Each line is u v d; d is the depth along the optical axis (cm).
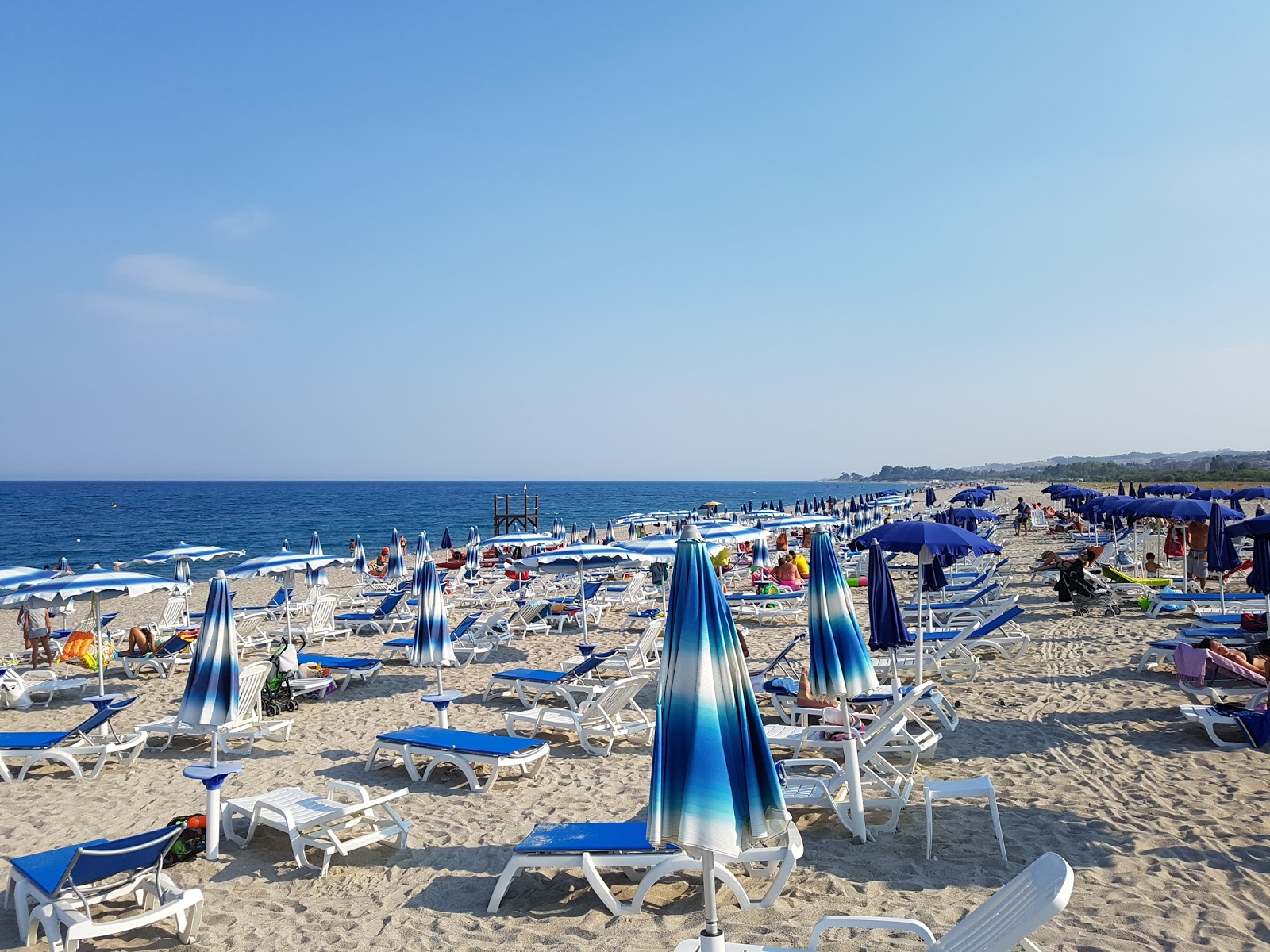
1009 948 289
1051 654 1074
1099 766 652
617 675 1086
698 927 429
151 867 473
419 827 591
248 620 1441
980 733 756
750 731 308
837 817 570
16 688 1034
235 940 440
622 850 455
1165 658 997
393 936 436
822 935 412
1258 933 395
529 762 714
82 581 890
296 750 807
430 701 745
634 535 3366
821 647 514
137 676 1212
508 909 460
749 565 2322
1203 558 1483
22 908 440
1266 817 532
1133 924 408
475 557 2455
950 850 507
